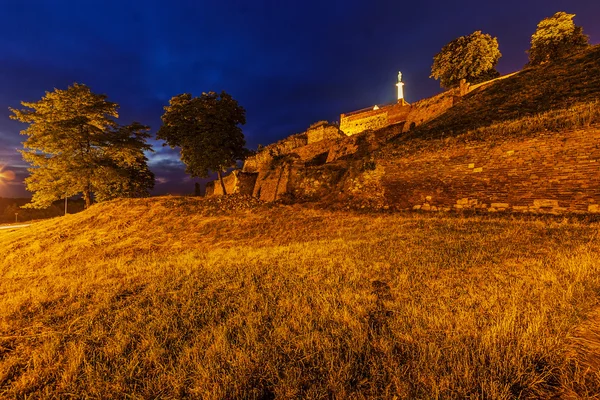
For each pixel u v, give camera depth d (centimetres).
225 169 2727
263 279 663
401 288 529
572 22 2955
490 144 1366
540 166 1173
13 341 432
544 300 422
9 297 689
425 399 252
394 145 2116
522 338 321
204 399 275
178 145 2667
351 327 392
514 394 256
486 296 459
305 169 2486
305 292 545
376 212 1608
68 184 2136
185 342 387
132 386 308
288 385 286
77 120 2053
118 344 391
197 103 2497
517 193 1208
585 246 679
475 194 1334
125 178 2445
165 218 1794
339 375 291
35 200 2044
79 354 369
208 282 665
